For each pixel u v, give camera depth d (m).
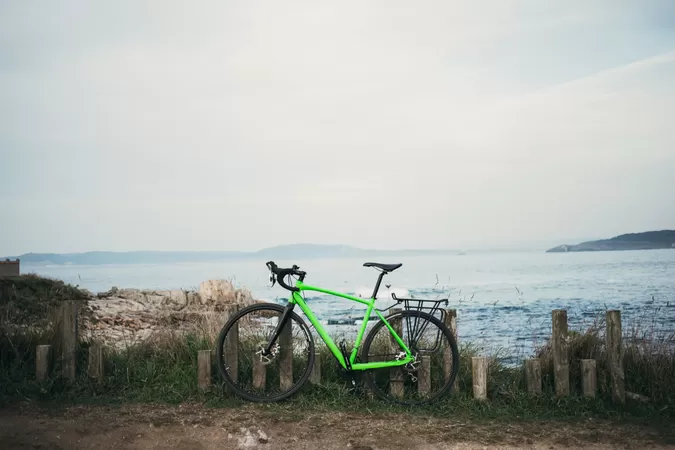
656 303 27.12
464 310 24.88
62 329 6.36
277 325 5.96
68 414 5.48
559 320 5.90
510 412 5.62
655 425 5.29
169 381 6.25
